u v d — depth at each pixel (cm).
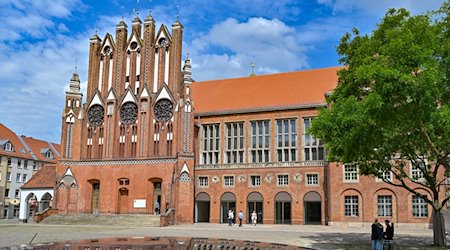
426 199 2811
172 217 5047
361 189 4700
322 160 5081
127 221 5019
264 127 5491
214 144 5684
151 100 5650
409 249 2508
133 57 5859
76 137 5875
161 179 5381
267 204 5231
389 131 2277
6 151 8488
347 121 2158
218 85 6350
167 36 5747
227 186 5475
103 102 5866
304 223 5038
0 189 8194
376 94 1842
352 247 2595
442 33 2225
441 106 2144
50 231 3859
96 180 5700
